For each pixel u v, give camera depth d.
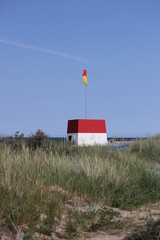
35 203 7.47
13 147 14.57
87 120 26.92
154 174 11.78
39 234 6.83
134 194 10.26
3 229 6.59
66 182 9.55
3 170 8.12
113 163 12.58
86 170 10.69
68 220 7.57
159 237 6.79
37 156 10.63
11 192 7.38
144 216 8.59
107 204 9.54
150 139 20.06
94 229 7.45
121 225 7.77
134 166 12.48
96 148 17.39
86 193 9.64
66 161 11.59
